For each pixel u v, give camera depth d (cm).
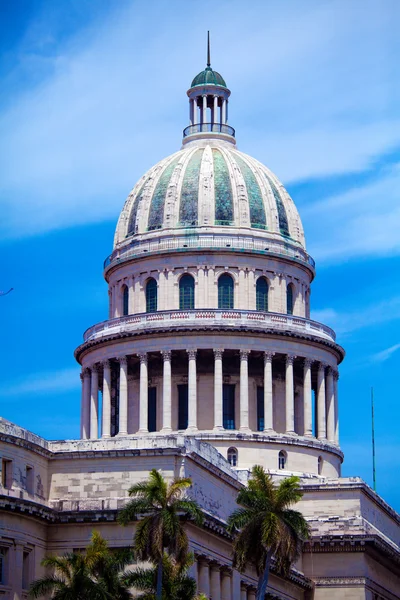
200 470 19825
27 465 18700
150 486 16600
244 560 17838
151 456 19075
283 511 18000
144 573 16525
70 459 19238
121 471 19112
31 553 18450
